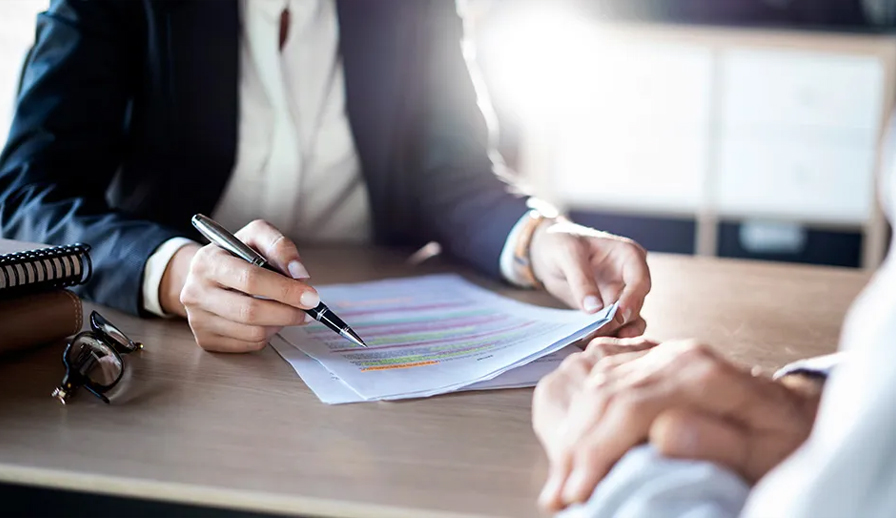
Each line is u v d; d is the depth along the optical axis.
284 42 1.41
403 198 1.46
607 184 3.27
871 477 0.36
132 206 1.34
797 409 0.50
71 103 1.19
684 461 0.47
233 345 0.83
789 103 3.18
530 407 0.71
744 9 3.36
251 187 1.43
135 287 0.93
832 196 3.22
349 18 1.42
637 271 0.94
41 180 1.14
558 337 0.82
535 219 1.13
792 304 1.09
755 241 3.30
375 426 0.66
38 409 0.68
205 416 0.67
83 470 0.57
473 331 0.91
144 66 1.31
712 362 0.52
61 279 0.84
